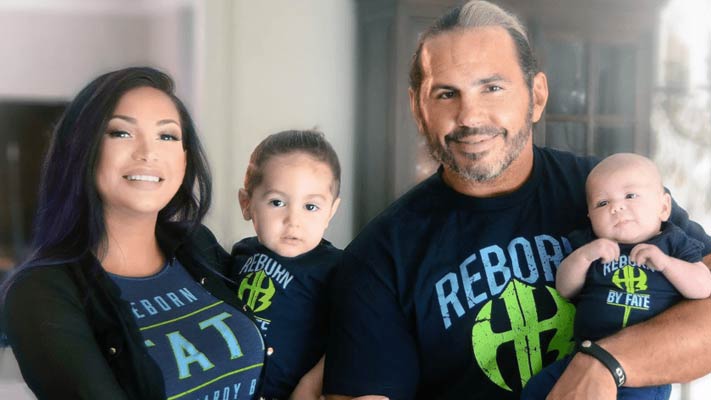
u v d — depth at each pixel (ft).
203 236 4.87
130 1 9.08
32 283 3.68
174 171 4.10
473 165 4.28
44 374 3.50
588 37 7.83
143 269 4.21
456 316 4.26
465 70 4.25
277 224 4.79
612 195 4.22
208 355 4.02
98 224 3.90
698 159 8.08
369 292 4.43
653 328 3.97
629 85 7.99
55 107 9.37
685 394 7.93
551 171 4.52
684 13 8.01
